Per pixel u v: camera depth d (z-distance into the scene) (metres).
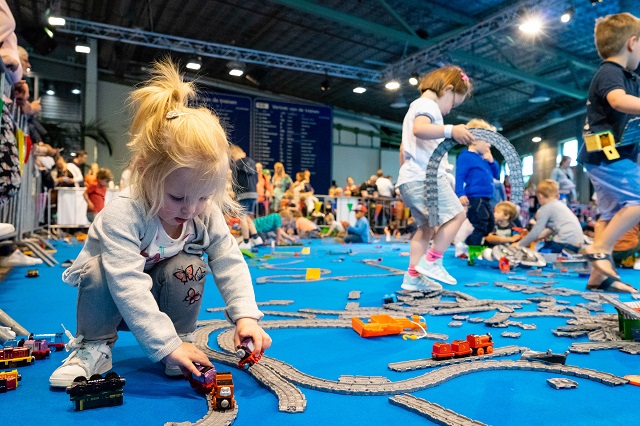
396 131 23.17
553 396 1.45
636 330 2.08
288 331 2.29
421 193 3.48
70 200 10.54
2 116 3.11
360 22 11.34
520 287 3.70
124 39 12.95
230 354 1.83
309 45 14.05
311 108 18.62
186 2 11.77
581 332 2.22
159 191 1.37
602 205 3.45
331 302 3.10
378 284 3.96
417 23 12.35
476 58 13.03
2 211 4.48
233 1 11.61
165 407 1.35
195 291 1.66
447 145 3.27
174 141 1.30
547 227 5.66
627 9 10.59
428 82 3.62
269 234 9.26
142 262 1.48
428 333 2.24
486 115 19.73
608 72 3.11
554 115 17.91
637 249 5.14
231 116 17.56
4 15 3.20
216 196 1.67
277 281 4.06
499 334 2.24
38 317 2.55
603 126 3.17
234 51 14.15
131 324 1.42
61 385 1.48
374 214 13.97
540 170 20.78
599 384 1.56
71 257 6.03
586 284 3.92
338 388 1.48
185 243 1.63
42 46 12.41
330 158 18.91
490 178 5.67
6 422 1.24
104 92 16.75
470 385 1.55
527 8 10.46
